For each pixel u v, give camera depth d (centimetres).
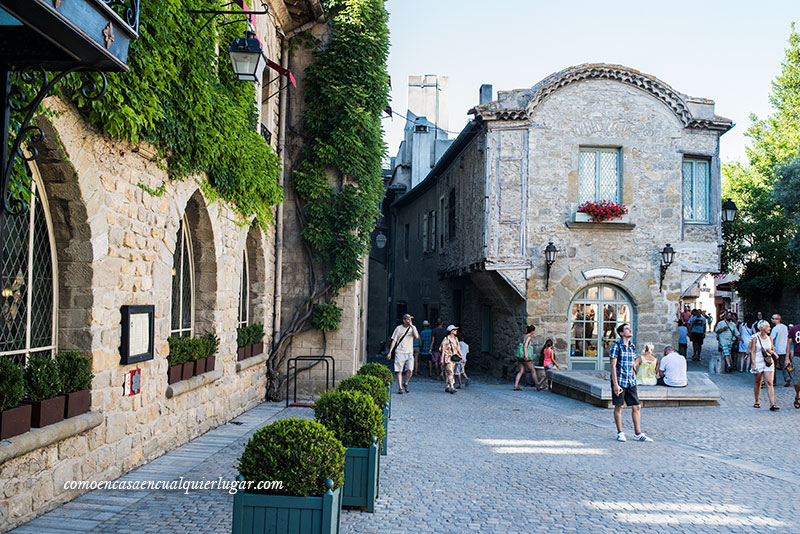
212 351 970
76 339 600
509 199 1806
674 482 766
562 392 1620
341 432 614
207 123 816
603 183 1848
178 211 816
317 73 1409
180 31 702
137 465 717
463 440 1000
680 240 1841
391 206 3397
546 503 658
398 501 649
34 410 519
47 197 573
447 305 2561
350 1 1412
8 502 491
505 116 1800
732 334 2066
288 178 1437
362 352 2028
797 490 743
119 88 570
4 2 270
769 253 2428
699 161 1888
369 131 1427
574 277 1805
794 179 2142
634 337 1825
